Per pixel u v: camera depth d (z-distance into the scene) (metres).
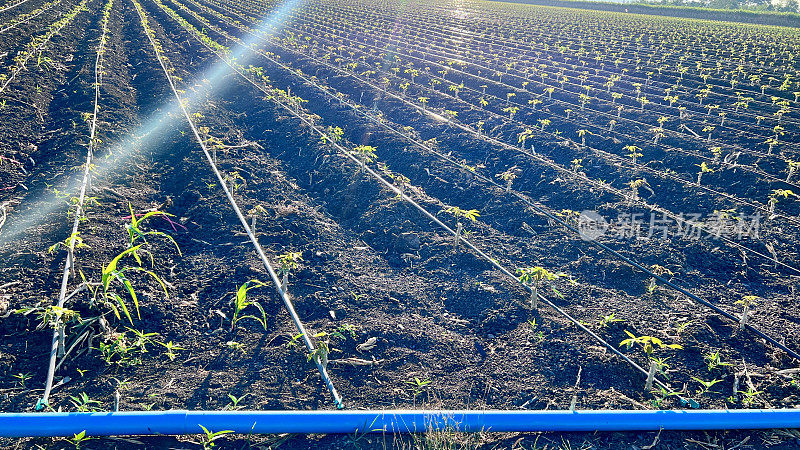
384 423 3.71
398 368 4.51
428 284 5.93
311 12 32.06
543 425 3.80
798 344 5.07
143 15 22.42
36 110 10.29
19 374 4.12
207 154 8.74
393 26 28.17
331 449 3.64
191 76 14.30
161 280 5.51
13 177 7.82
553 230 7.29
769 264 6.64
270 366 4.39
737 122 11.84
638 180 8.38
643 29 30.92
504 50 21.33
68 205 6.73
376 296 5.57
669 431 3.90
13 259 5.47
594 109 13.11
